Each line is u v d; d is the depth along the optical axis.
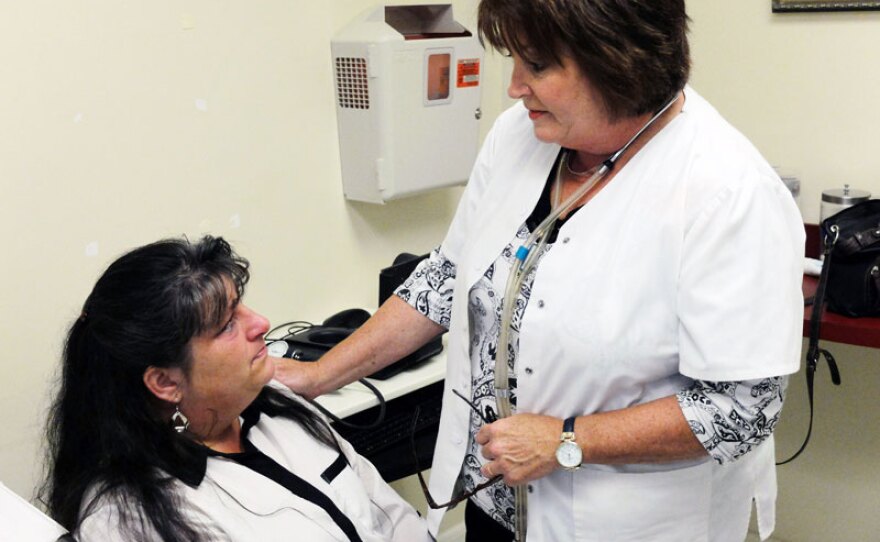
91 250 1.83
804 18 2.34
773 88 2.44
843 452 2.57
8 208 1.70
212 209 2.04
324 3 2.17
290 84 2.14
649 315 1.23
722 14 2.48
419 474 1.68
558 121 1.22
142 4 1.83
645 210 1.23
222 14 1.97
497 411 1.41
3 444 1.75
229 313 1.26
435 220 2.59
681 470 1.32
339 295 2.38
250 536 1.25
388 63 2.11
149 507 1.19
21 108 1.69
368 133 2.19
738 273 1.16
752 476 1.43
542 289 1.30
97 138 1.80
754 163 1.22
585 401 1.31
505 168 1.45
